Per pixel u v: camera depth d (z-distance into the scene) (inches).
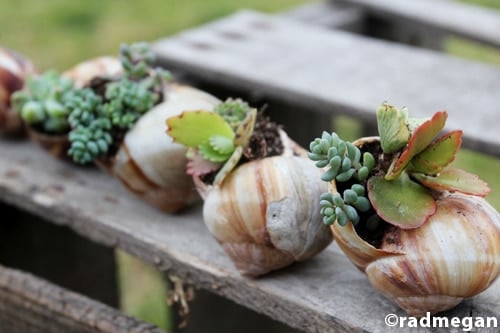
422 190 12.8
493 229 12.6
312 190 13.5
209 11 40.8
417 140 12.2
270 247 13.6
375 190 12.6
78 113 15.2
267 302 13.9
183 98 15.3
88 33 39.0
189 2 41.8
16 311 16.3
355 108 18.9
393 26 26.0
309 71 20.3
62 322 15.8
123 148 15.1
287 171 13.5
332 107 19.1
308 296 13.7
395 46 21.6
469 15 24.6
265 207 13.4
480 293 13.1
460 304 13.3
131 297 27.3
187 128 13.8
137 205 16.0
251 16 23.5
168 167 14.9
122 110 15.1
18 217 18.6
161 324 26.0
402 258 12.6
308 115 24.3
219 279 14.4
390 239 12.7
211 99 15.6
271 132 14.4
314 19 24.8
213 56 20.9
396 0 25.7
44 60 36.6
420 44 27.2
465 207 12.7
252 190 13.4
